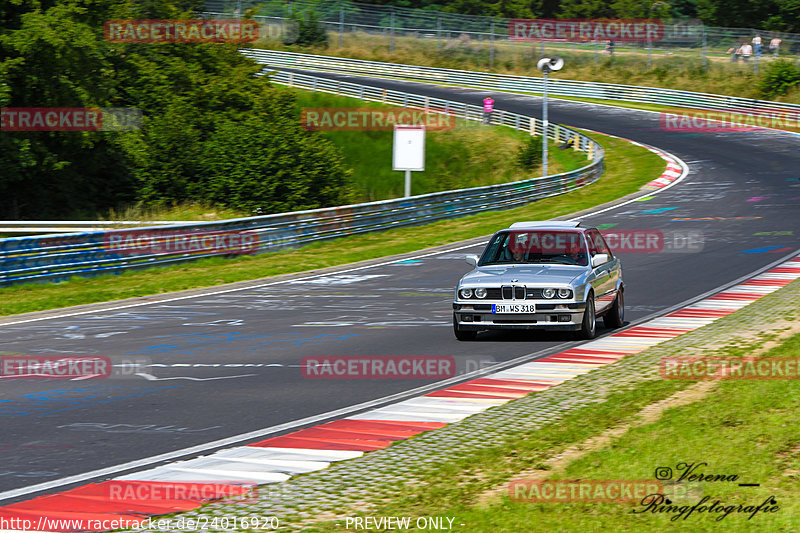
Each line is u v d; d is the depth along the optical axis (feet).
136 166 343.05
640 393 73.31
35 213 318.86
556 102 565.53
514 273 107.65
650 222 242.58
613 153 410.11
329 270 188.24
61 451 63.46
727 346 91.71
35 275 170.60
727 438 57.72
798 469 51.31
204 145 350.02
